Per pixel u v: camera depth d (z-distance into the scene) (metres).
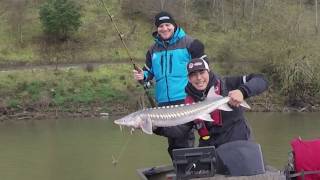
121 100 49.16
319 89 52.00
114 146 28.73
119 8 68.94
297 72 52.19
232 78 7.08
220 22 69.50
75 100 48.53
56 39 61.91
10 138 32.97
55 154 26.75
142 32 65.94
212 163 6.07
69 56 60.25
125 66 57.09
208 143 7.01
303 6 71.50
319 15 69.25
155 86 9.20
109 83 52.00
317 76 52.28
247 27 66.75
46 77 51.91
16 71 53.94
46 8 61.53
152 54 9.15
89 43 62.34
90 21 65.88
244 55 59.09
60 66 56.81
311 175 6.02
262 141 29.17
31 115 45.50
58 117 45.44
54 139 32.03
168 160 24.38
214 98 6.66
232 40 62.69
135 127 6.79
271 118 42.41
